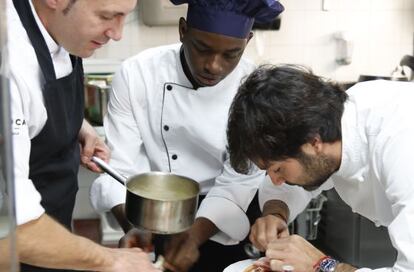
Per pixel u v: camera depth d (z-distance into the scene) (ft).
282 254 4.31
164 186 4.27
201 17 4.58
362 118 3.88
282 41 9.89
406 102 3.83
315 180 3.95
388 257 7.97
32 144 4.03
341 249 8.57
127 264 3.71
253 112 3.58
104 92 8.07
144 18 9.39
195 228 5.03
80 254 3.44
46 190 4.40
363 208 4.68
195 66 4.87
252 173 5.38
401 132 3.62
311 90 3.61
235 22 4.55
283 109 3.49
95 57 9.52
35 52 3.80
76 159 4.76
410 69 9.63
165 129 5.49
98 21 3.55
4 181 2.14
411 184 3.44
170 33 9.68
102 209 5.47
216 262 5.48
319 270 4.18
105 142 5.60
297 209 5.28
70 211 4.80
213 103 5.39
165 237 4.80
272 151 3.63
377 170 3.77
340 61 10.07
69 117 4.38
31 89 3.65
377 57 10.18
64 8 3.54
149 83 5.47
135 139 5.57
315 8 9.81
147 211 3.81
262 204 5.26
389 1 9.92
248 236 5.26
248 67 5.53
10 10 3.68
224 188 5.35
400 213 3.45
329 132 3.64
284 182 4.09
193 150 5.59
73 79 4.36
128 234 4.81
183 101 5.41
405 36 10.13
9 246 2.22
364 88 4.16
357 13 9.93
